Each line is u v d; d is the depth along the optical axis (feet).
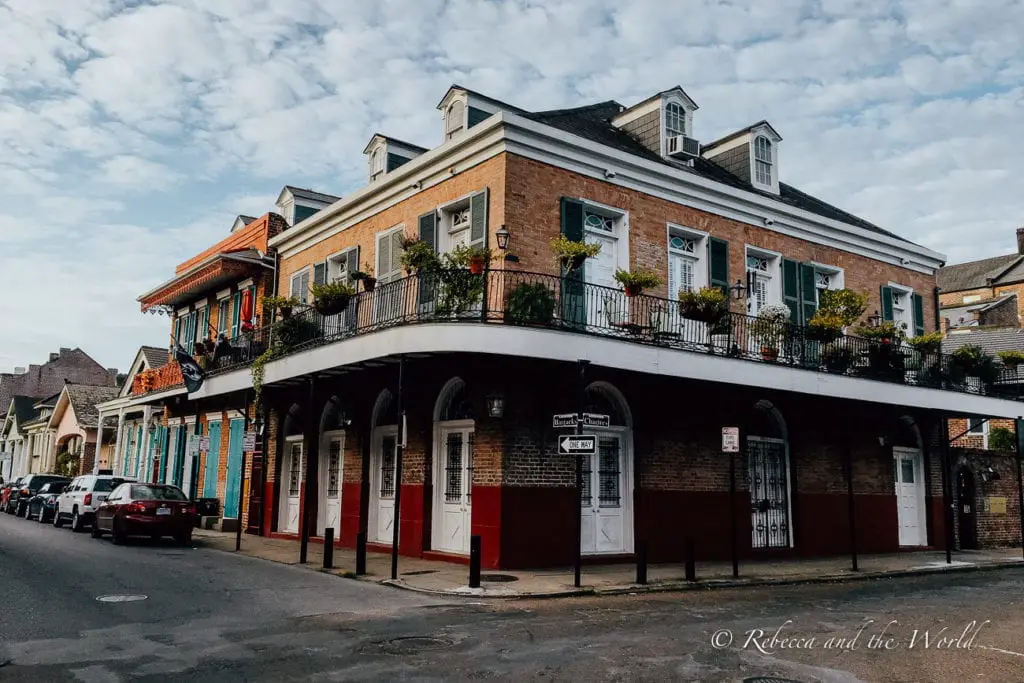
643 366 45.85
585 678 21.49
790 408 59.77
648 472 51.08
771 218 60.75
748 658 24.14
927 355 63.62
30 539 59.16
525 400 46.47
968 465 71.05
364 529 54.03
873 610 34.40
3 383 212.84
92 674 21.47
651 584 39.96
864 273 68.13
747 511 56.18
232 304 78.48
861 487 63.77
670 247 55.06
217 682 20.84
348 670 22.07
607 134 60.03
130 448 100.17
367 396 56.59
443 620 29.63
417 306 44.68
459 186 50.78
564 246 44.11
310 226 66.85
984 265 182.70
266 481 67.41
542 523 45.75
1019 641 28.09
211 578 39.91
